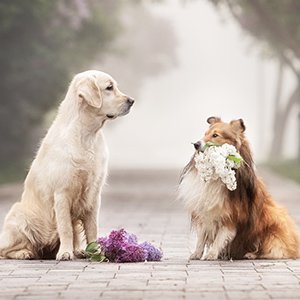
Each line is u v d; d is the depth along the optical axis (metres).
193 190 11.13
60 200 11.13
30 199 11.43
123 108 11.23
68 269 10.38
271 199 11.61
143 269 10.37
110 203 23.28
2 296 8.63
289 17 37.78
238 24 42.75
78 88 11.16
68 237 11.18
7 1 34.00
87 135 11.17
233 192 11.00
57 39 36.91
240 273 10.02
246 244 11.23
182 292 8.74
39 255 11.52
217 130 11.01
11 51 35.69
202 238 11.32
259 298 8.41
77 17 38.16
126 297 8.48
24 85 36.50
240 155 11.03
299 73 45.72
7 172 36.75
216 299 8.36
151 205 22.56
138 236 14.95
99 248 11.08
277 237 11.27
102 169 11.35
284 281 9.43
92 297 8.51
